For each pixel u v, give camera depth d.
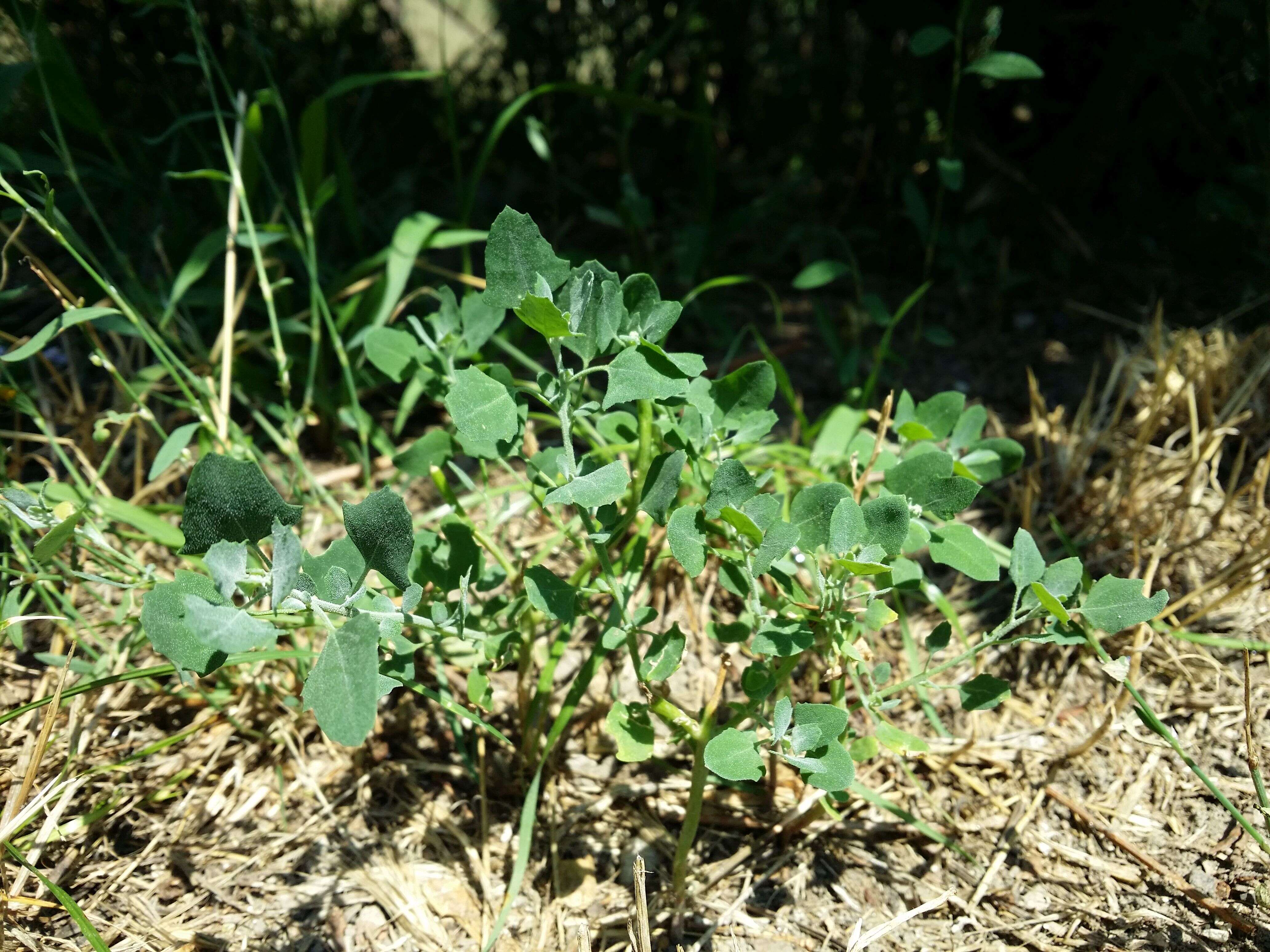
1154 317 0.84
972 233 0.85
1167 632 0.57
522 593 0.49
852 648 0.43
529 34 1.03
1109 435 0.70
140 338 0.70
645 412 0.45
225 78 0.65
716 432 0.46
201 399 0.68
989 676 0.43
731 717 0.49
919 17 0.86
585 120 1.03
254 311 0.78
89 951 0.44
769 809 0.51
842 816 0.51
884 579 0.43
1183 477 0.67
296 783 0.52
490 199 1.01
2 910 0.42
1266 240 0.84
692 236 0.82
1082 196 0.91
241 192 0.59
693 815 0.45
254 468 0.35
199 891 0.47
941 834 0.51
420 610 0.49
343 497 0.68
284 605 0.38
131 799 0.50
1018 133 0.93
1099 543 0.65
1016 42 0.85
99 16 0.91
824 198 1.00
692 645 0.59
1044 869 0.49
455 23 1.29
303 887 0.48
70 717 0.49
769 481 0.65
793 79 0.97
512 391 0.45
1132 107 0.88
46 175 0.61
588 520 0.42
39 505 0.44
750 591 0.44
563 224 0.99
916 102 0.90
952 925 0.47
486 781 0.53
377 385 0.72
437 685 0.56
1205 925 0.46
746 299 0.91
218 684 0.54
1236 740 0.54
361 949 0.45
